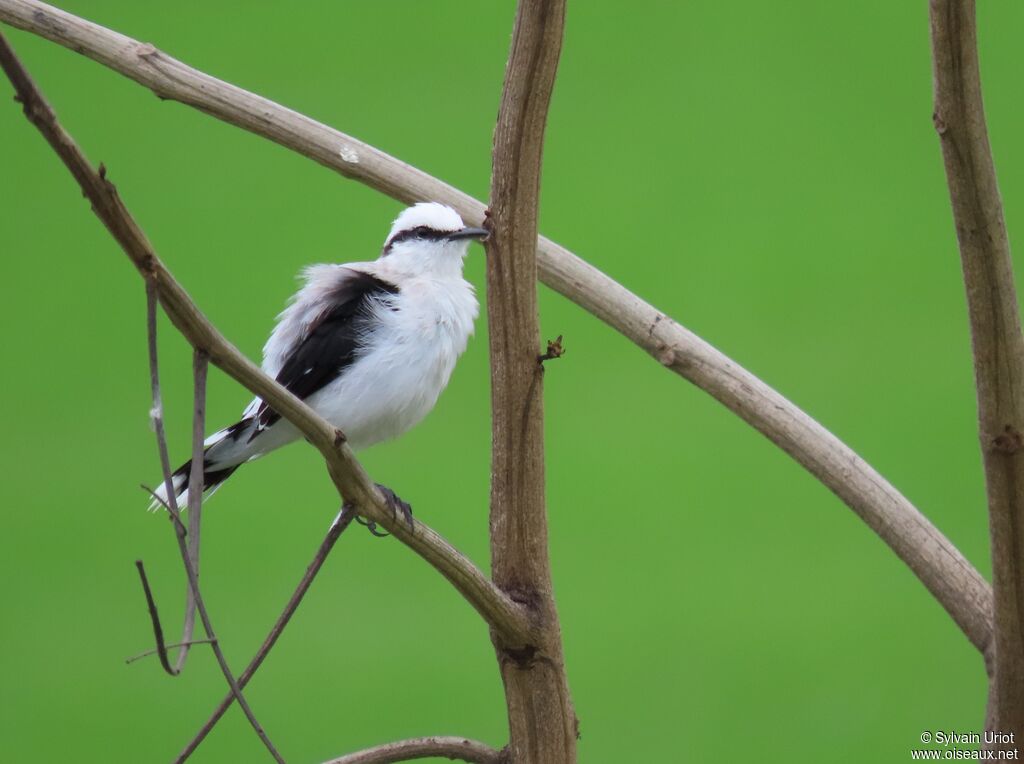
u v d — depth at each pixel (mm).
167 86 6203
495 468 5473
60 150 3965
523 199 5254
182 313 4406
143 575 4238
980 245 4738
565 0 5059
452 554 5188
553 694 5535
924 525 5539
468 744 5754
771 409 5785
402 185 6324
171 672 4355
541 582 5492
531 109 5180
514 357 5336
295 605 4961
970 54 4570
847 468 5645
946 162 4711
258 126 6301
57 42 6195
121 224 4148
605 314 6039
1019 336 4777
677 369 5949
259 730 4566
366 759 5664
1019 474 4840
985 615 5367
